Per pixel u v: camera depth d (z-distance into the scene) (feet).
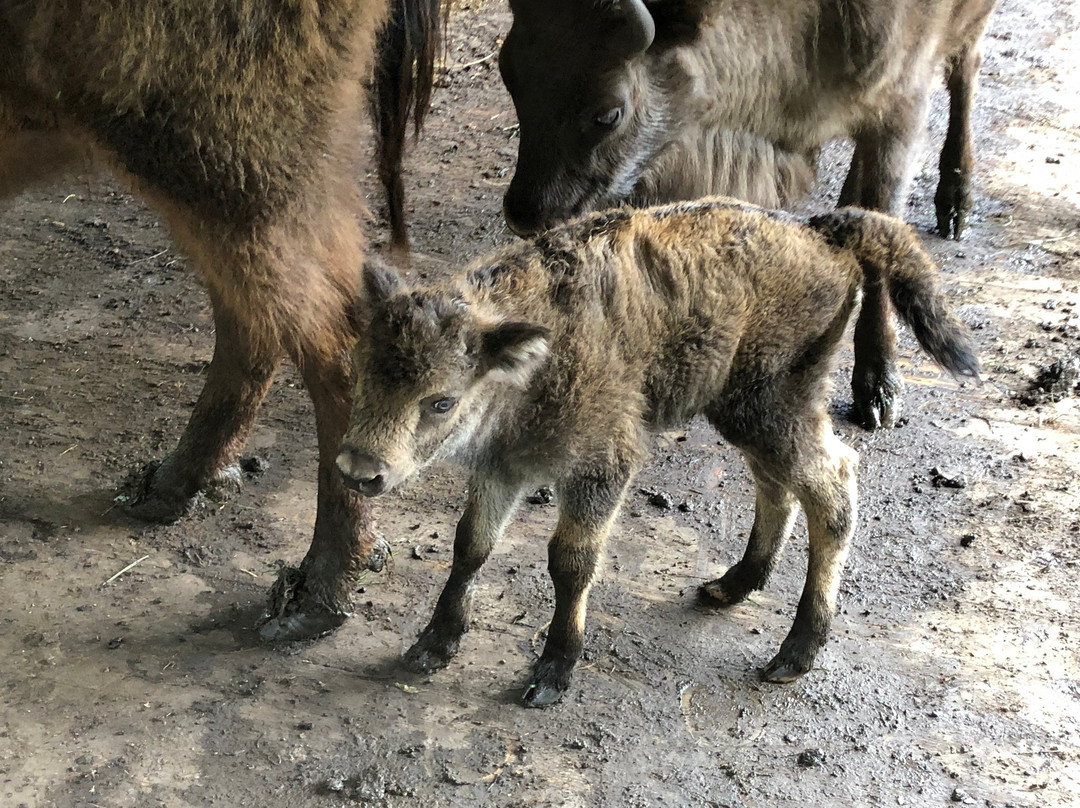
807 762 6.84
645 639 7.46
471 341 6.33
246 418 8.11
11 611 7.41
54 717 6.88
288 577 7.39
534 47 8.30
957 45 9.83
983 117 13.70
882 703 7.15
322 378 7.14
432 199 11.60
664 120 8.63
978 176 12.32
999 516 8.32
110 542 7.89
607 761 6.82
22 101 6.72
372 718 6.97
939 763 6.86
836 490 7.09
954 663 7.37
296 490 8.38
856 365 8.96
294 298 6.95
